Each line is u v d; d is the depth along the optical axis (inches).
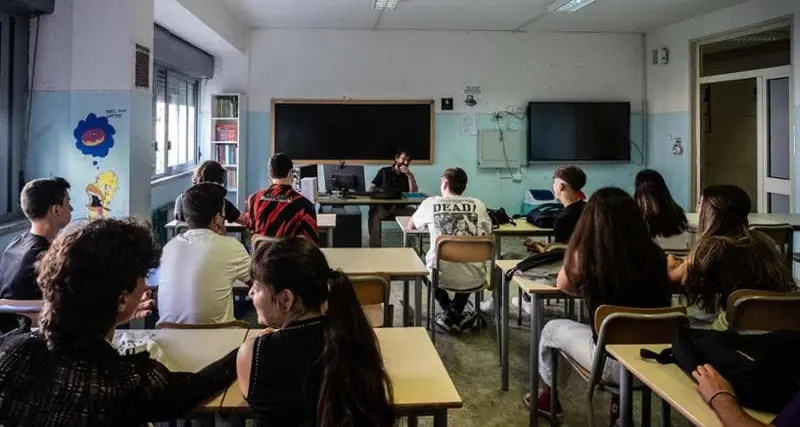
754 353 57.7
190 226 95.9
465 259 145.3
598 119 327.3
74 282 44.6
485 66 324.5
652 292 85.5
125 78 158.2
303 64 316.5
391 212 273.3
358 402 48.1
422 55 321.1
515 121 328.2
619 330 80.2
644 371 66.0
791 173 235.9
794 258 151.2
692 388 61.2
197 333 80.3
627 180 334.6
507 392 123.7
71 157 159.3
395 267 127.0
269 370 50.7
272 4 261.7
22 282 89.4
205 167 154.9
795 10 229.9
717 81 281.3
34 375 44.3
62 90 158.6
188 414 59.7
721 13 272.1
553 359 103.4
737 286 87.5
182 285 89.4
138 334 78.9
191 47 276.2
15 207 154.9
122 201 159.6
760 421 51.8
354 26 309.7
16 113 154.2
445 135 325.1
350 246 249.3
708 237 91.3
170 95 276.8
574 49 327.3
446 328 159.0
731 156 287.7
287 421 50.2
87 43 157.6
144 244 49.0
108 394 45.1
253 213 139.0
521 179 331.0
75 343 45.6
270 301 52.4
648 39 327.3
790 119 236.2
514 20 296.0
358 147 320.2
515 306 182.9
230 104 309.1
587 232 87.2
